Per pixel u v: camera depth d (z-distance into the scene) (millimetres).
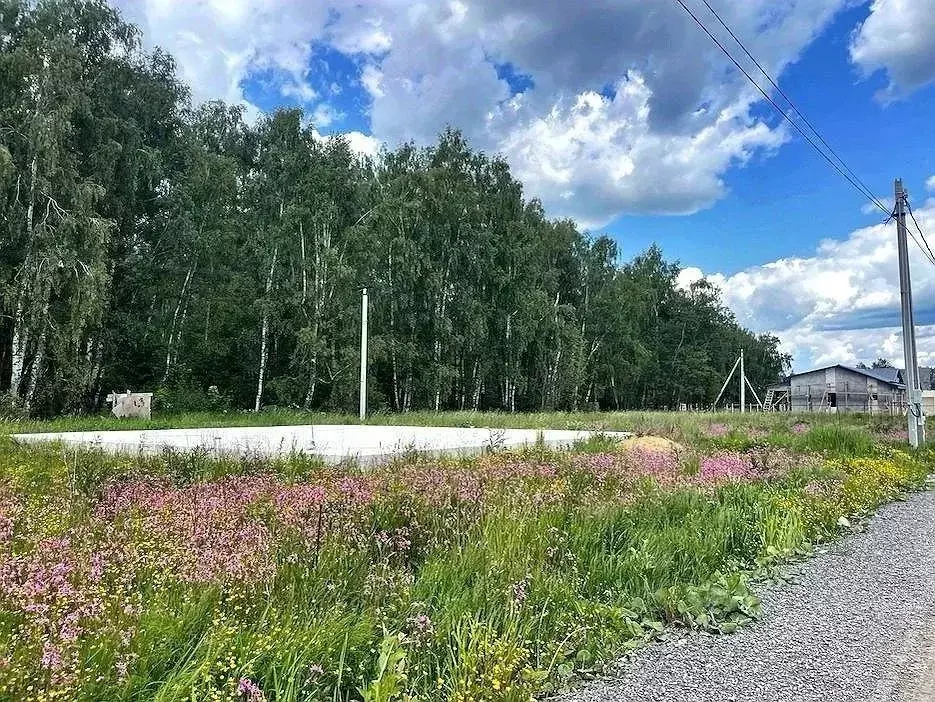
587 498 7176
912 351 17312
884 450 14305
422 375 38344
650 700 3258
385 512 6055
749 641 4055
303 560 4434
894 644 3996
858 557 6188
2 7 25688
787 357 115750
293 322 34875
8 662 2684
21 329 24125
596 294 55750
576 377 47969
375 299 34812
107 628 3121
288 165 34812
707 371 71500
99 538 4855
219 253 33875
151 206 31750
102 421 22641
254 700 2764
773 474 9992
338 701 3094
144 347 32031
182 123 33594
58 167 24094
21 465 9148
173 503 6223
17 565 3910
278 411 30547
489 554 4816
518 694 3137
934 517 8227
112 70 29422
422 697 3131
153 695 2834
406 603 3979
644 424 23125
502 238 42406
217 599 3643
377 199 36531
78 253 24312
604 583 4922
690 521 6629
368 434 18531
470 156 43281
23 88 24438
